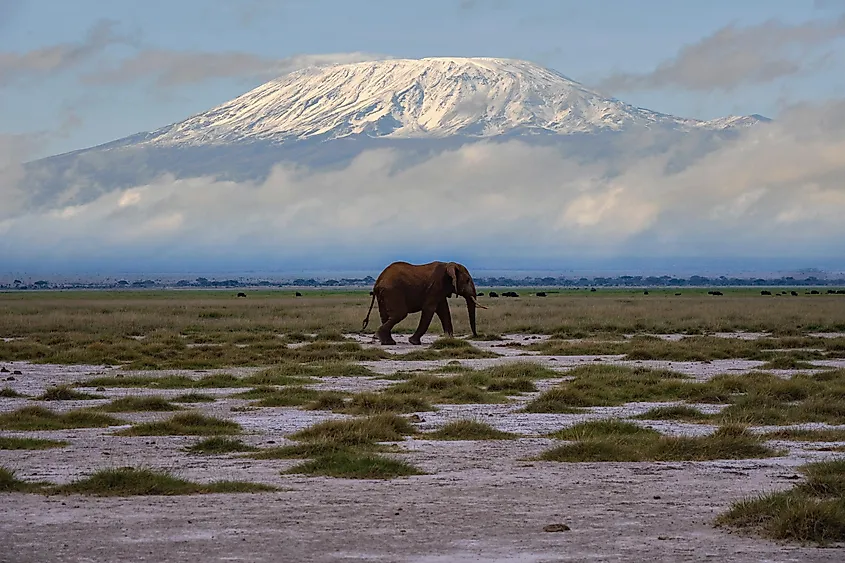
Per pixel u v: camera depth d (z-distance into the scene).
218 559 23.69
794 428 45.44
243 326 138.25
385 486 32.53
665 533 26.25
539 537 25.81
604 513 28.59
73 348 95.38
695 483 33.03
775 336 123.12
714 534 26.19
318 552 24.31
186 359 83.69
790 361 77.50
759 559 23.80
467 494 31.20
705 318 154.25
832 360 85.38
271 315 165.38
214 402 56.81
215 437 41.34
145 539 25.52
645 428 44.81
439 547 24.80
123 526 26.91
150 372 75.19
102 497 30.75
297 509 29.00
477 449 40.19
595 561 23.58
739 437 39.88
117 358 86.00
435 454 39.00
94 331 129.38
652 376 65.56
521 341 110.94
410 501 30.14
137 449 40.41
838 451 39.59
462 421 44.06
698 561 23.62
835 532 25.62
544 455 37.94
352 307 198.75
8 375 72.00
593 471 35.34
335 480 33.62
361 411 51.09
